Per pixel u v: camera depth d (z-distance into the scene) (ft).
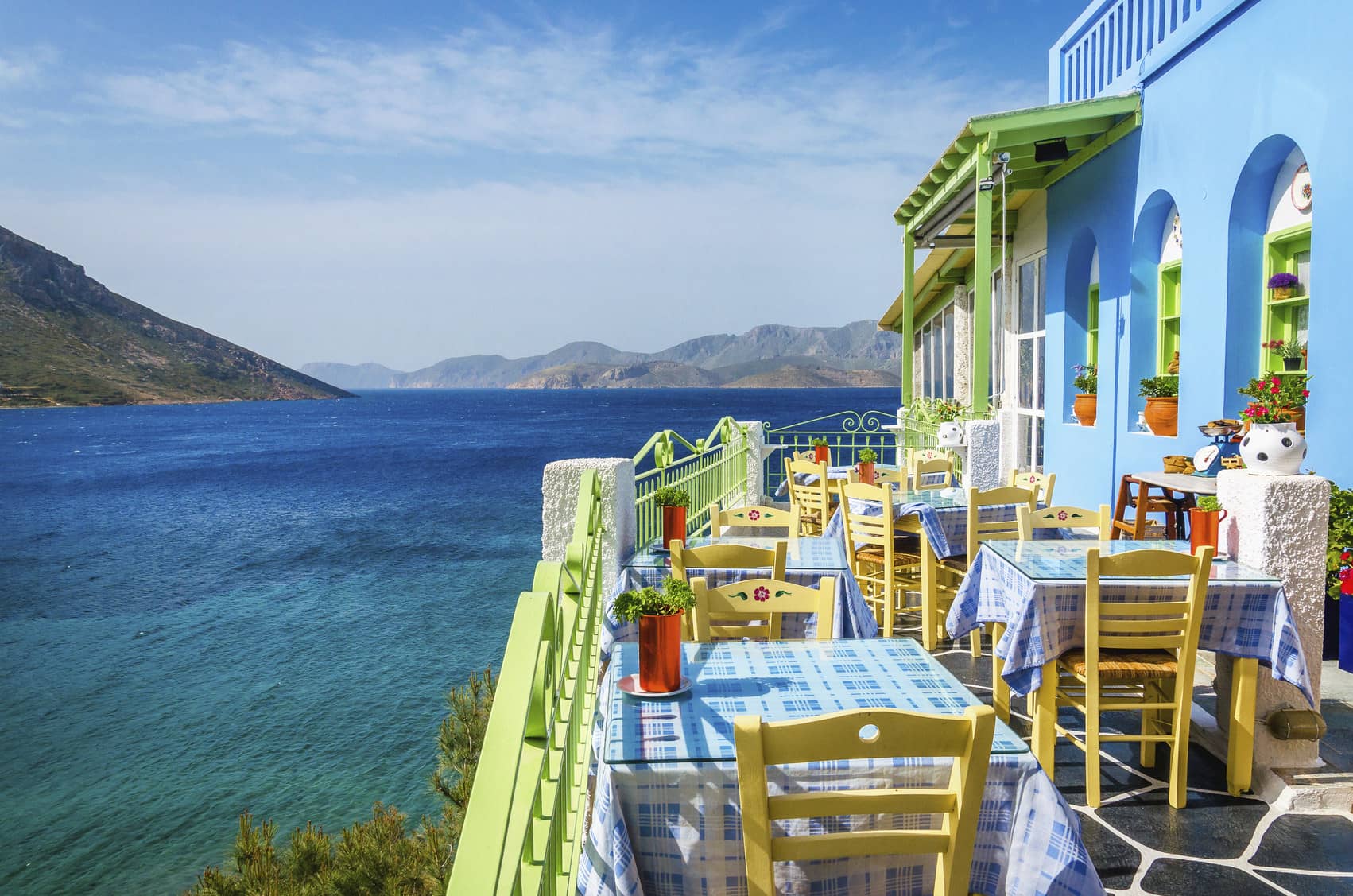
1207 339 23.25
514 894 4.56
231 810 38.86
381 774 41.29
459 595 82.33
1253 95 21.17
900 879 7.47
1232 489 14.06
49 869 34.78
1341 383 18.20
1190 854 11.30
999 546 15.37
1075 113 26.96
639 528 21.21
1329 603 18.10
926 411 43.04
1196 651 12.36
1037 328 37.68
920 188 36.11
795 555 16.48
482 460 255.91
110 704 55.16
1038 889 7.30
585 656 9.55
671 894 7.55
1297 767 12.94
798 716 8.49
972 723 6.56
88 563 111.45
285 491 191.11
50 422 562.25
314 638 69.05
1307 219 20.61
